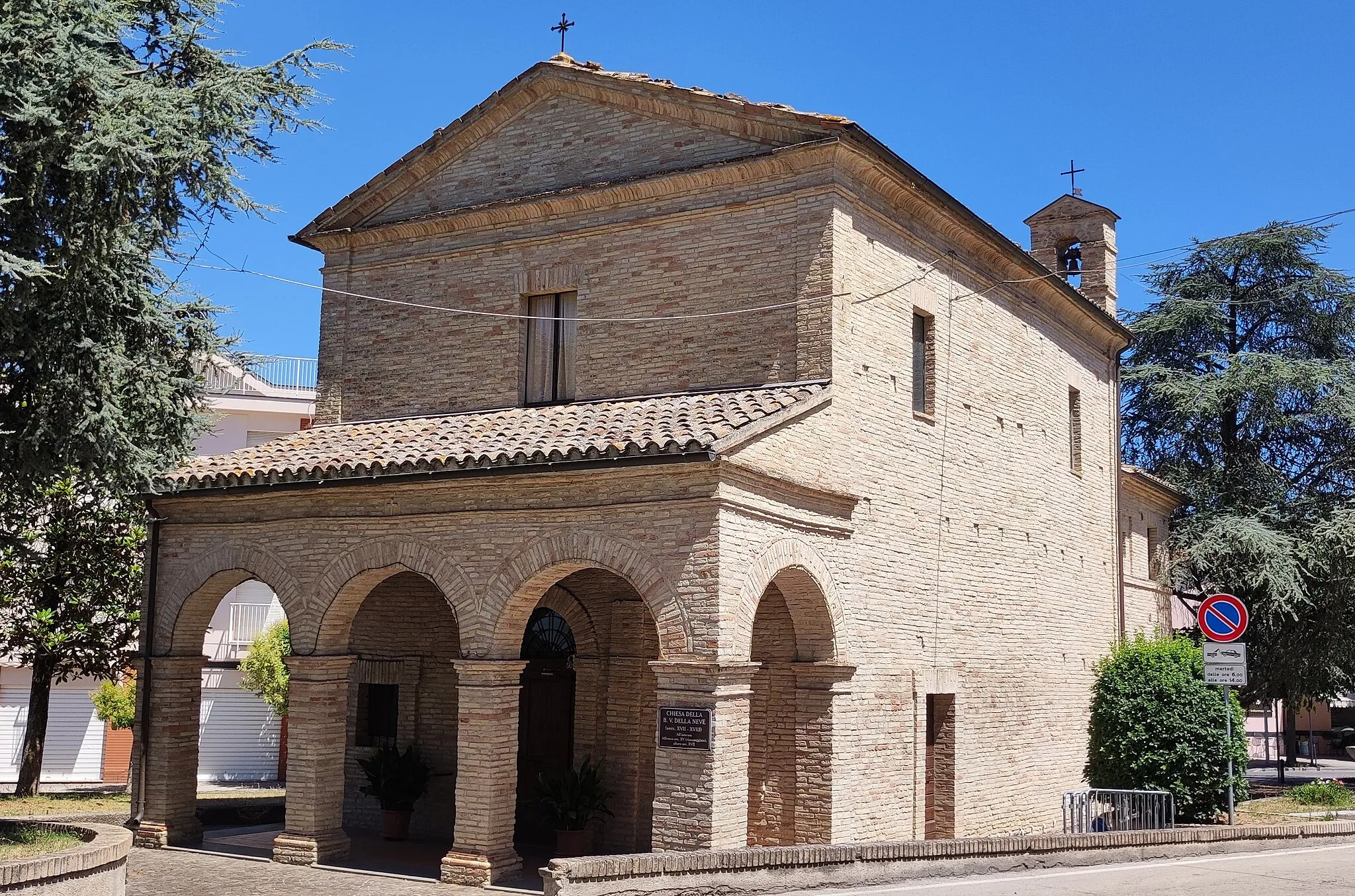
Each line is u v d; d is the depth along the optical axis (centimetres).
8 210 1246
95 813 2072
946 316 1969
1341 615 2927
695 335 1788
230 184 1373
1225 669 1822
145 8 1427
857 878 1391
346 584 1659
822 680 1603
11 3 1180
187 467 1823
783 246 1731
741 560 1438
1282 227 3425
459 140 2041
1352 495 3067
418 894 1436
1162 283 3600
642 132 1895
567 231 1920
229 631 3625
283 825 2058
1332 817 2195
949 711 1895
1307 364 3098
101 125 1198
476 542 1569
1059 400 2377
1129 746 2148
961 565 1945
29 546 2388
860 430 1708
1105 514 2572
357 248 2119
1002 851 1527
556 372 1936
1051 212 2839
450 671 1961
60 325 1357
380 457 1659
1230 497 3148
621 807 1762
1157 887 1408
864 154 1725
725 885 1284
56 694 3353
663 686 1421
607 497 1482
